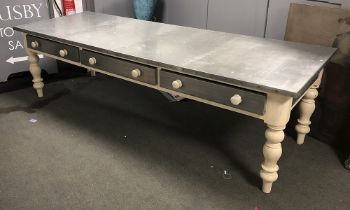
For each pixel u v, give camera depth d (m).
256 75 1.43
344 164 1.88
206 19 2.78
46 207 1.56
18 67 2.83
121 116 2.39
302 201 1.61
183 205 1.58
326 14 1.92
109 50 1.77
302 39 2.06
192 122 2.32
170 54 1.69
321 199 1.63
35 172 1.79
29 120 2.32
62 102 2.59
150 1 2.89
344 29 1.86
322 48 1.77
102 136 2.14
